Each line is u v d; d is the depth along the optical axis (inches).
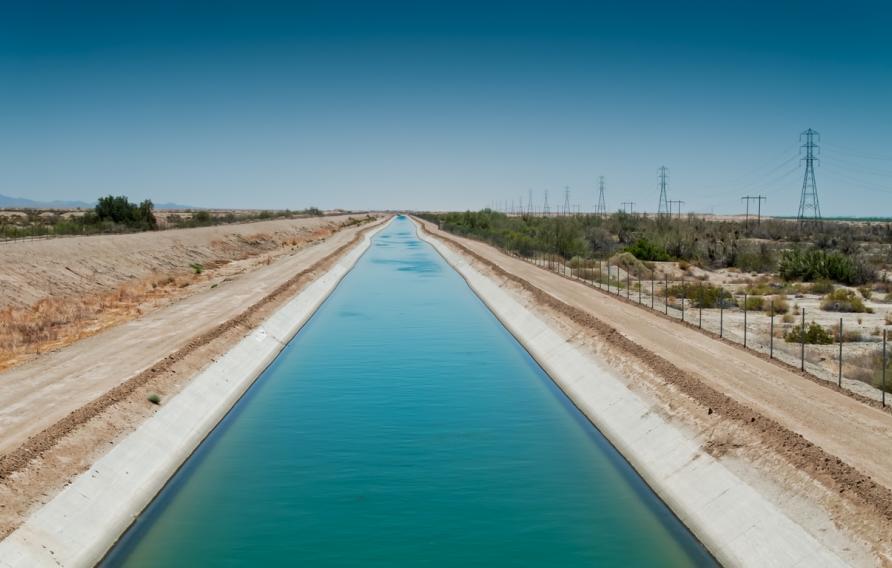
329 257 2987.2
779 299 1668.3
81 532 613.9
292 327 1652.3
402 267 3181.6
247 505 718.5
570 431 948.6
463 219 6250.0
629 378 1020.5
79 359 1064.8
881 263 2655.0
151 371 978.1
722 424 764.0
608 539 646.5
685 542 641.0
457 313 1921.8
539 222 5310.0
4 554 530.6
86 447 719.1
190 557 614.9
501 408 1052.5
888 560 484.4
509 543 639.1
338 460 842.8
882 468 612.4
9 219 4082.2
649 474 786.8
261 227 4205.2
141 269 2154.3
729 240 3120.1
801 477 608.4
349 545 635.5
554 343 1369.3
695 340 1203.9
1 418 781.3
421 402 1082.1
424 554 619.5
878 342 1261.1
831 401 825.5
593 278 2262.6
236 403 1083.3
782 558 550.9
